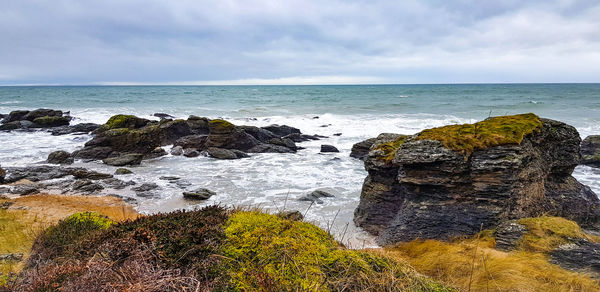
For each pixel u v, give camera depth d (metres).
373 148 10.68
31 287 3.39
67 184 15.80
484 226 7.78
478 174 8.16
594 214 9.29
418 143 8.83
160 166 20.33
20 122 34.06
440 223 8.21
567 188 9.88
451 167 8.29
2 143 26.27
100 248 3.88
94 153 21.77
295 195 14.23
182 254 3.60
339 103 63.66
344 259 3.68
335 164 20.38
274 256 3.54
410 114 44.19
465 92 102.62
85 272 3.45
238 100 76.81
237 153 23.17
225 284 3.26
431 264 6.00
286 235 3.96
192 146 25.02
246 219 4.29
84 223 6.14
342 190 14.76
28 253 6.31
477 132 8.65
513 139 8.14
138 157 20.94
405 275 3.72
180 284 3.21
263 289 3.18
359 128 33.72
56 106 58.88
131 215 11.79
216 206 4.97
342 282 3.39
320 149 25.50
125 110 52.47
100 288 3.16
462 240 7.66
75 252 4.20
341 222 10.86
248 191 14.92
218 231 3.96
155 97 89.69
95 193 14.68
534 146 9.09
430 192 8.73
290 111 50.88
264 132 29.12
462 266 5.66
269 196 14.14
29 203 12.78
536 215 8.56
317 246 3.81
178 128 28.17
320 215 11.59
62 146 25.33
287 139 26.22
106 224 6.18
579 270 5.34
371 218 10.04
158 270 3.32
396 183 9.96
